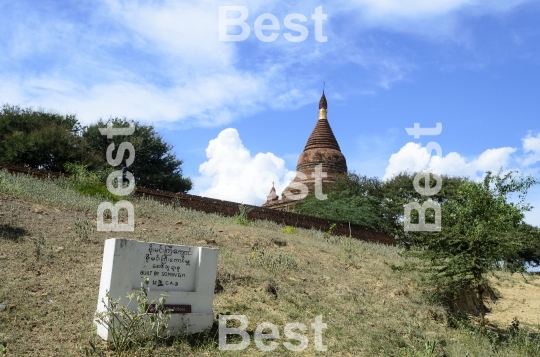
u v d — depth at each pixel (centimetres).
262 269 1236
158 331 746
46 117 2948
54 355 658
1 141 2530
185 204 2062
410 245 1648
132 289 773
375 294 1286
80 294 867
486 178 1278
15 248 991
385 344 925
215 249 874
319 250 1631
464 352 964
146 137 3108
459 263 1220
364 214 2889
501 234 1200
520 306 1722
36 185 1600
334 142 4691
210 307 852
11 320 727
